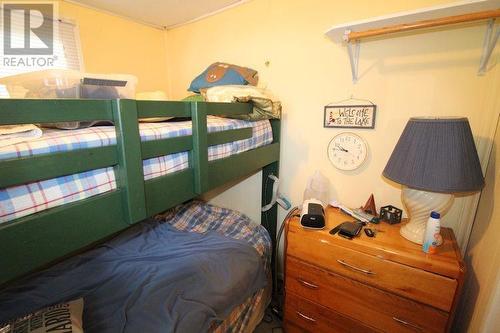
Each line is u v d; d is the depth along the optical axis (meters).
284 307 1.57
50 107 0.60
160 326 0.92
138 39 2.20
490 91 1.17
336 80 1.59
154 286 1.12
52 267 1.31
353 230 1.28
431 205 1.15
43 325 0.82
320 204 1.50
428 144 1.05
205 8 1.95
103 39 1.97
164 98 1.52
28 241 0.57
